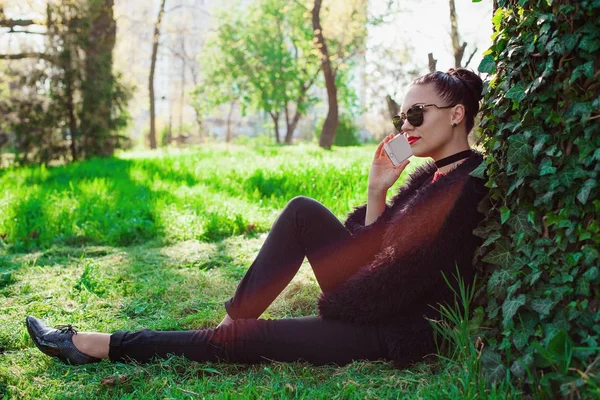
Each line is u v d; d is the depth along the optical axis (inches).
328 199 286.0
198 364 102.4
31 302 153.5
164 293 159.8
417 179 109.3
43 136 633.0
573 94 82.4
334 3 1141.1
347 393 88.6
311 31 1475.1
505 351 85.7
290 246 105.5
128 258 202.2
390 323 96.9
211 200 295.0
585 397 72.2
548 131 85.4
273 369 100.2
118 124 682.2
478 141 99.0
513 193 88.5
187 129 2290.8
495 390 79.2
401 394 87.7
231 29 1644.9
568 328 79.9
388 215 106.4
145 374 100.5
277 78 1587.1
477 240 94.1
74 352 105.6
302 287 148.6
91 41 653.9
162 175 442.9
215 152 737.0
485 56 95.5
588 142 80.4
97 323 137.0
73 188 343.3
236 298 105.4
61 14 631.2
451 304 94.8
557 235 83.2
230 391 92.3
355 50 1256.2
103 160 612.7
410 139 102.3
